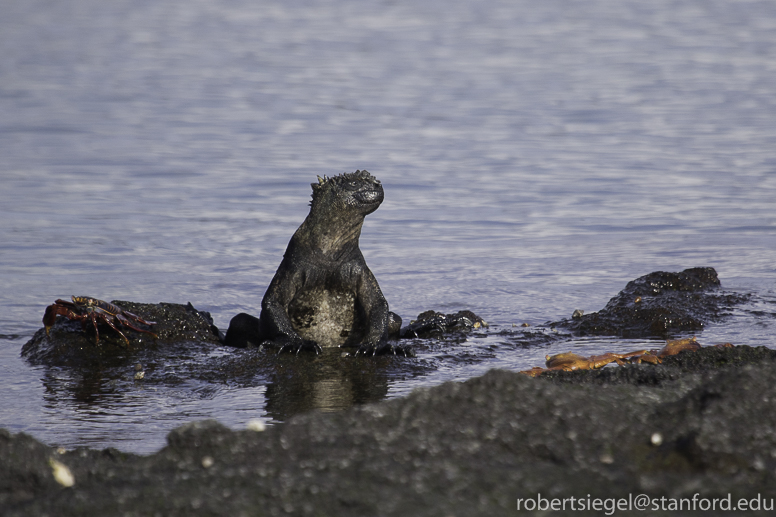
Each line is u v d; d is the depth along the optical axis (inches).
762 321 1728.6
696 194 3176.7
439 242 2581.2
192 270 2268.7
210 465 755.4
